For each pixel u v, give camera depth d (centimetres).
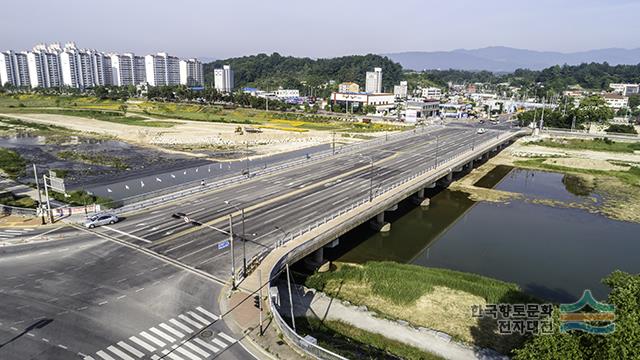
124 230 6950
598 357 3080
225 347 4119
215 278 5416
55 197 9231
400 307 5662
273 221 7456
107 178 11294
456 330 5169
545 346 3197
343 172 11375
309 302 5647
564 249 8169
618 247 8288
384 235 8788
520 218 9919
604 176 13812
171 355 3991
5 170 11631
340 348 4597
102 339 4191
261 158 13862
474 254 7906
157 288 5147
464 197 11494
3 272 5481
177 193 8788
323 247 7125
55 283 5225
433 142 16712
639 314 3200
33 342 4116
